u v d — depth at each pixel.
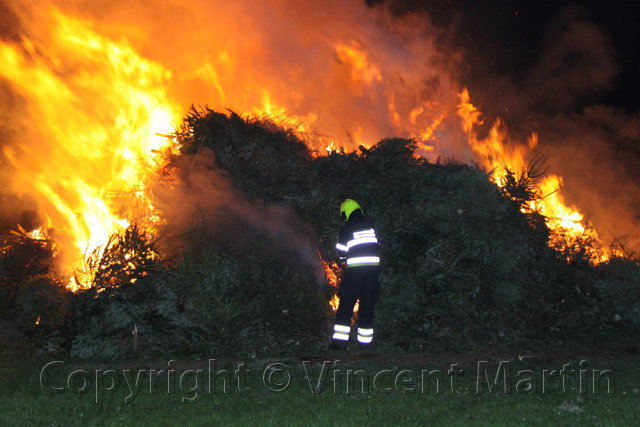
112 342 6.46
